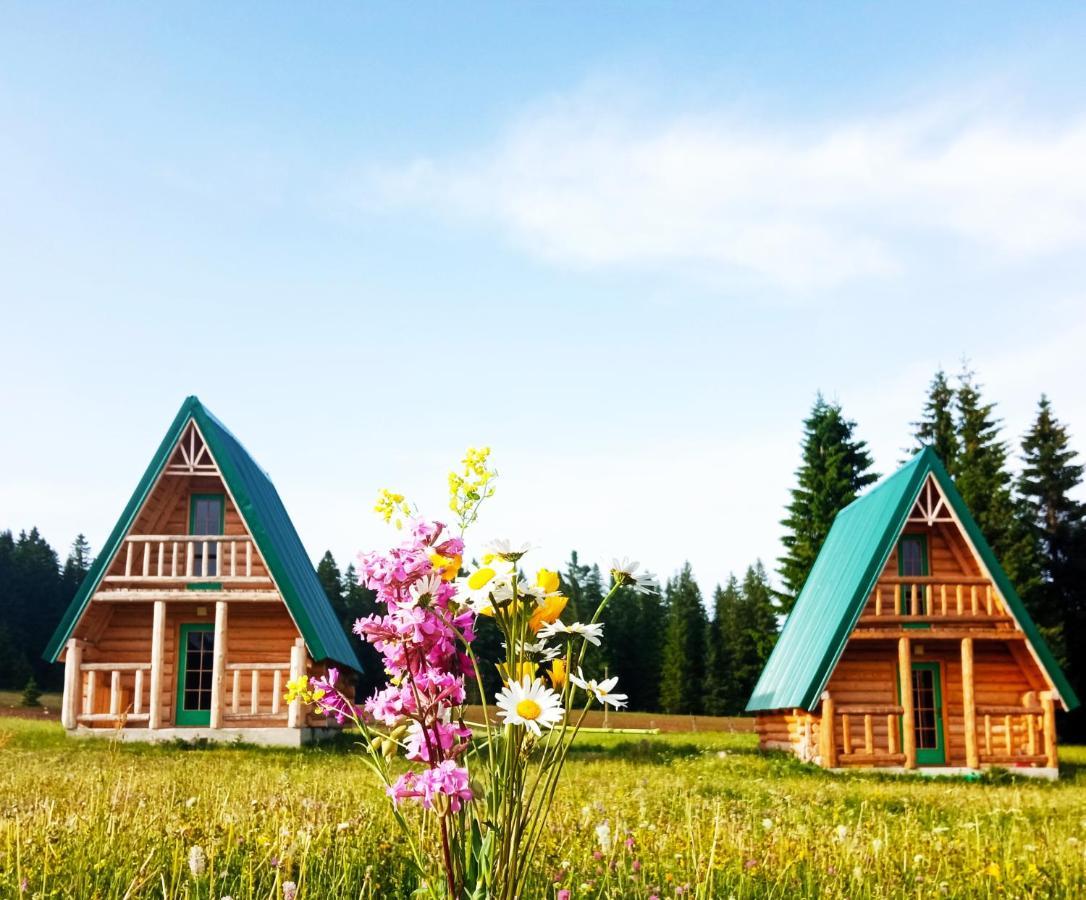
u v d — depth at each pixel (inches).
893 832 342.6
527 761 137.6
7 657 2396.7
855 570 894.4
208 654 908.0
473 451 151.1
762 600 2933.1
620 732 1309.1
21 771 473.1
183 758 630.5
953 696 908.6
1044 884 244.1
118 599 848.9
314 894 186.7
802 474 1915.6
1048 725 855.7
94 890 183.2
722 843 259.9
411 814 256.4
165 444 869.8
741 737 1336.1
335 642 1002.1
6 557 2883.9
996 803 506.0
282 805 286.0
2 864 195.8
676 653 2898.6
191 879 192.1
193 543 885.8
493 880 133.9
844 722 844.0
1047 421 2097.7
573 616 136.9
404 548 140.7
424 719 138.3
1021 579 1849.2
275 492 1168.2
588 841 240.7
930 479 878.4
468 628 145.3
